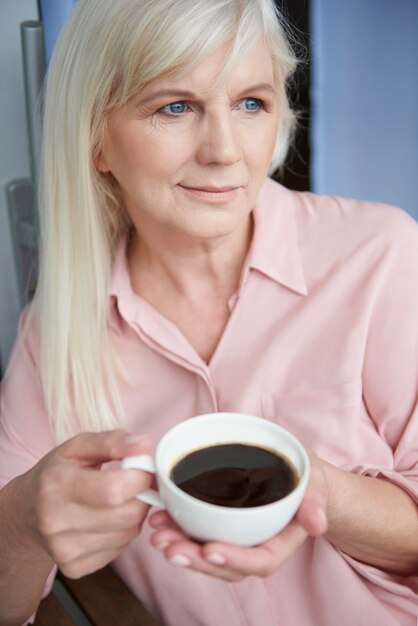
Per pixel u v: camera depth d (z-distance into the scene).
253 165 1.02
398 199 2.57
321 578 1.10
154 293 1.21
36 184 1.34
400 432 1.15
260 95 0.99
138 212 1.13
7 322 1.49
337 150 2.43
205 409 1.17
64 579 1.21
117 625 1.11
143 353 1.19
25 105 1.37
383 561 1.10
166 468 0.73
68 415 1.24
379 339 1.13
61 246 1.18
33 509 0.88
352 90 2.33
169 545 0.72
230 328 1.16
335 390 1.13
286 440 0.76
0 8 1.29
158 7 0.92
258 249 1.16
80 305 1.19
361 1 2.24
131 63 0.95
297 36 1.09
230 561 0.68
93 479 0.75
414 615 1.08
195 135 0.98
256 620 1.14
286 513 0.68
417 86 2.38
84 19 1.01
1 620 1.14
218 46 0.93
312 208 1.23
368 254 1.16
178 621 1.19
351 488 0.99
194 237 1.05
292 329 1.15
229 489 0.72
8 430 1.28
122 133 1.02
